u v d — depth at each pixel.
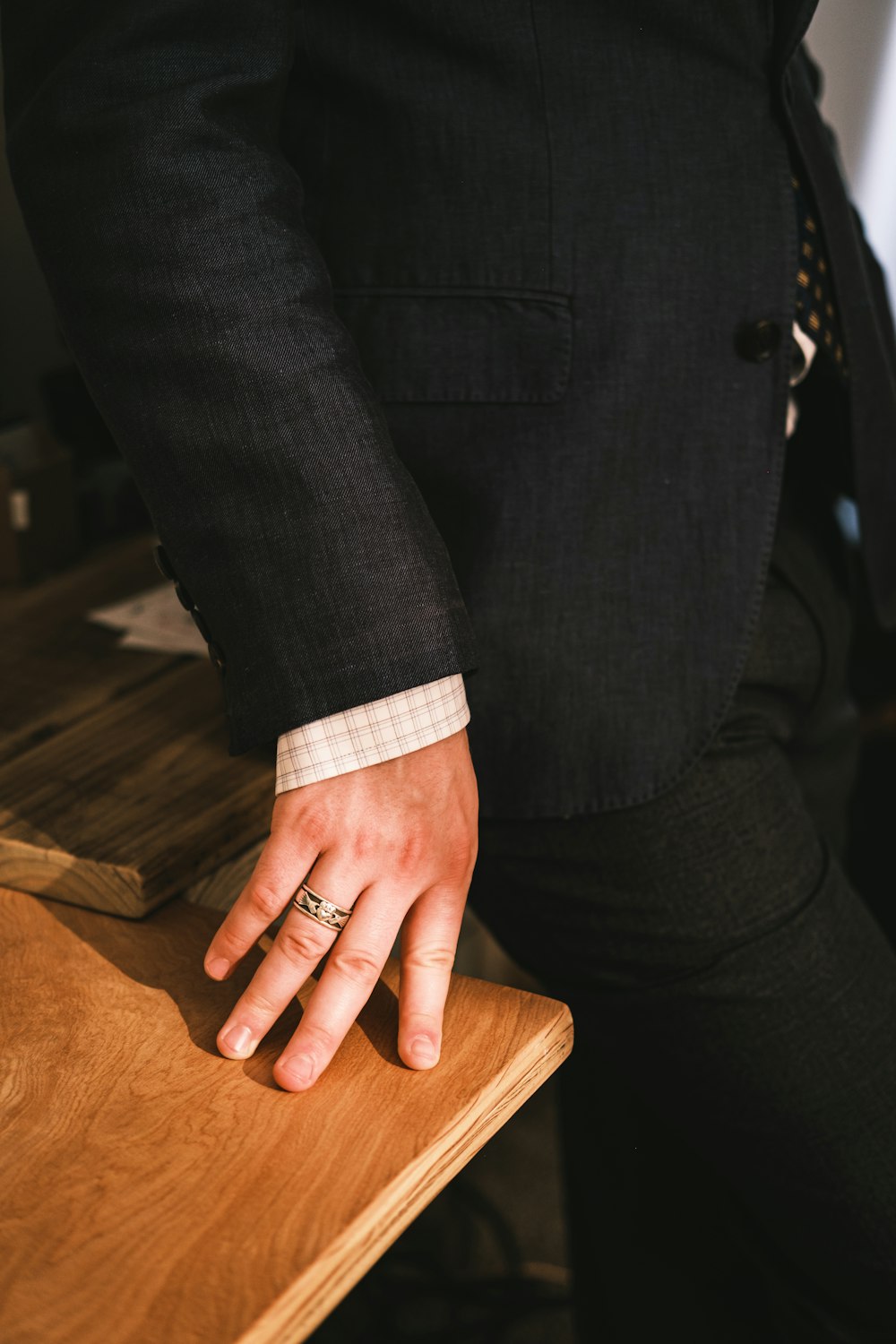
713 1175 1.03
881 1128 0.87
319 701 0.66
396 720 0.67
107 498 1.62
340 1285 0.53
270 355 0.67
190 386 0.68
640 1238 1.13
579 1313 1.21
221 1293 0.50
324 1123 0.60
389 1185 0.56
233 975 0.73
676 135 0.83
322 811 0.67
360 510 0.67
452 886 0.70
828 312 0.96
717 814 0.89
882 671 1.87
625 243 0.82
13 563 1.47
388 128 0.82
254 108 0.74
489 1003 0.69
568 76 0.82
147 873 0.80
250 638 0.67
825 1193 0.88
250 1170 0.57
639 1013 0.91
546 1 0.81
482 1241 1.65
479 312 0.82
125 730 1.06
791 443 1.11
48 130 0.68
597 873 0.89
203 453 0.68
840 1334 0.94
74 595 1.45
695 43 0.84
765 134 0.86
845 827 1.32
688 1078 0.91
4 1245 0.53
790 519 1.08
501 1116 0.64
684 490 0.86
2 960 0.75
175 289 0.67
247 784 0.94
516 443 0.83
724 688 0.87
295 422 0.67
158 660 1.24
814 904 0.90
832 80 1.77
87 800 0.91
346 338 0.72
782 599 1.02
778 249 0.86
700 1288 1.09
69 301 0.70
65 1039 0.67
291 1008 0.69
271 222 0.70
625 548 0.85
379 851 0.67
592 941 0.92
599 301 0.82
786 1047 0.88
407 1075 0.64
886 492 1.02
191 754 1.00
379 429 0.70
